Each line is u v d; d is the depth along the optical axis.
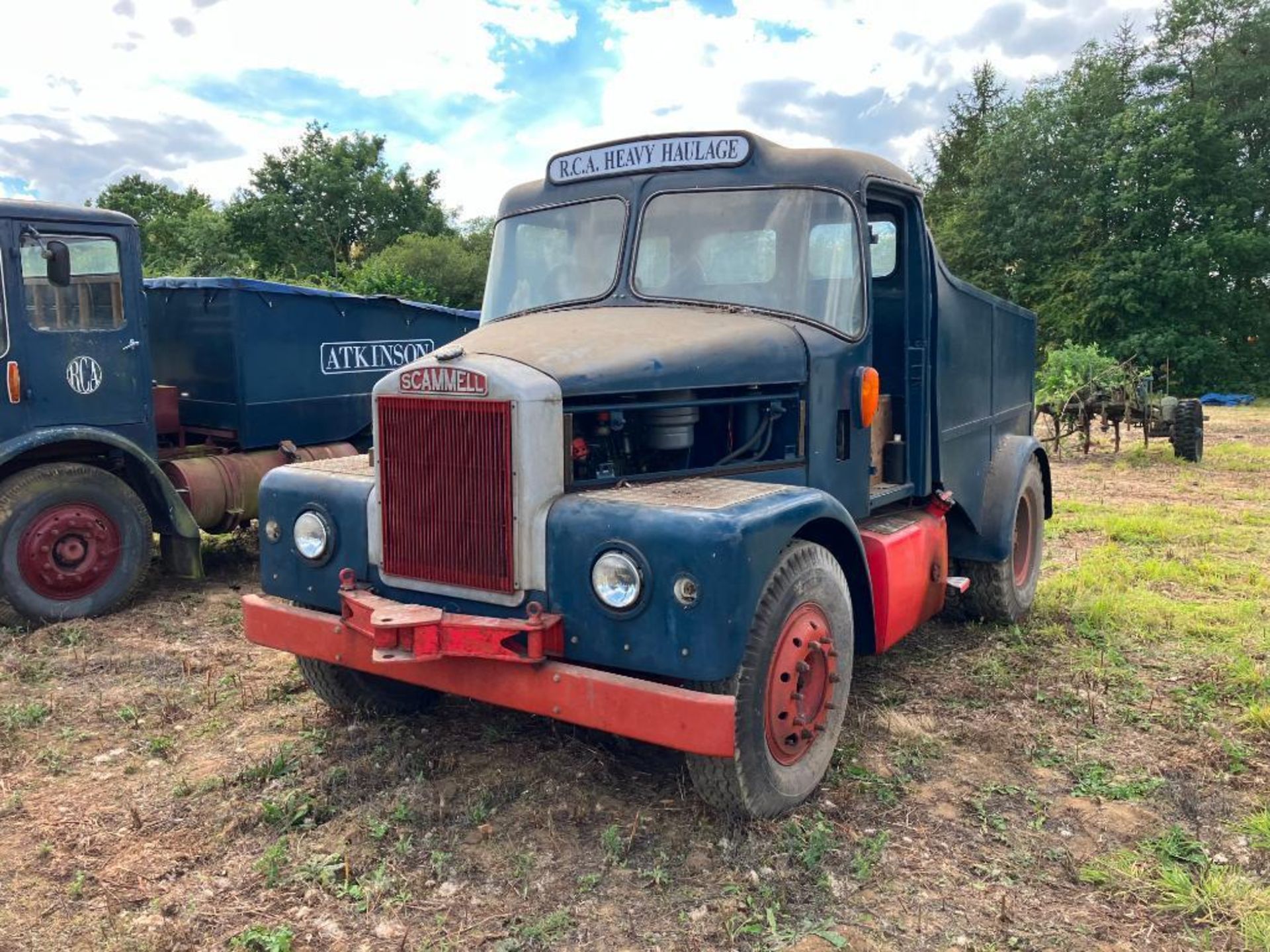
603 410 3.63
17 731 4.67
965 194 41.12
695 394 3.97
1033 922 3.10
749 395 4.14
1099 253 33.59
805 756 3.78
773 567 3.49
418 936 3.02
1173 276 31.50
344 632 3.87
